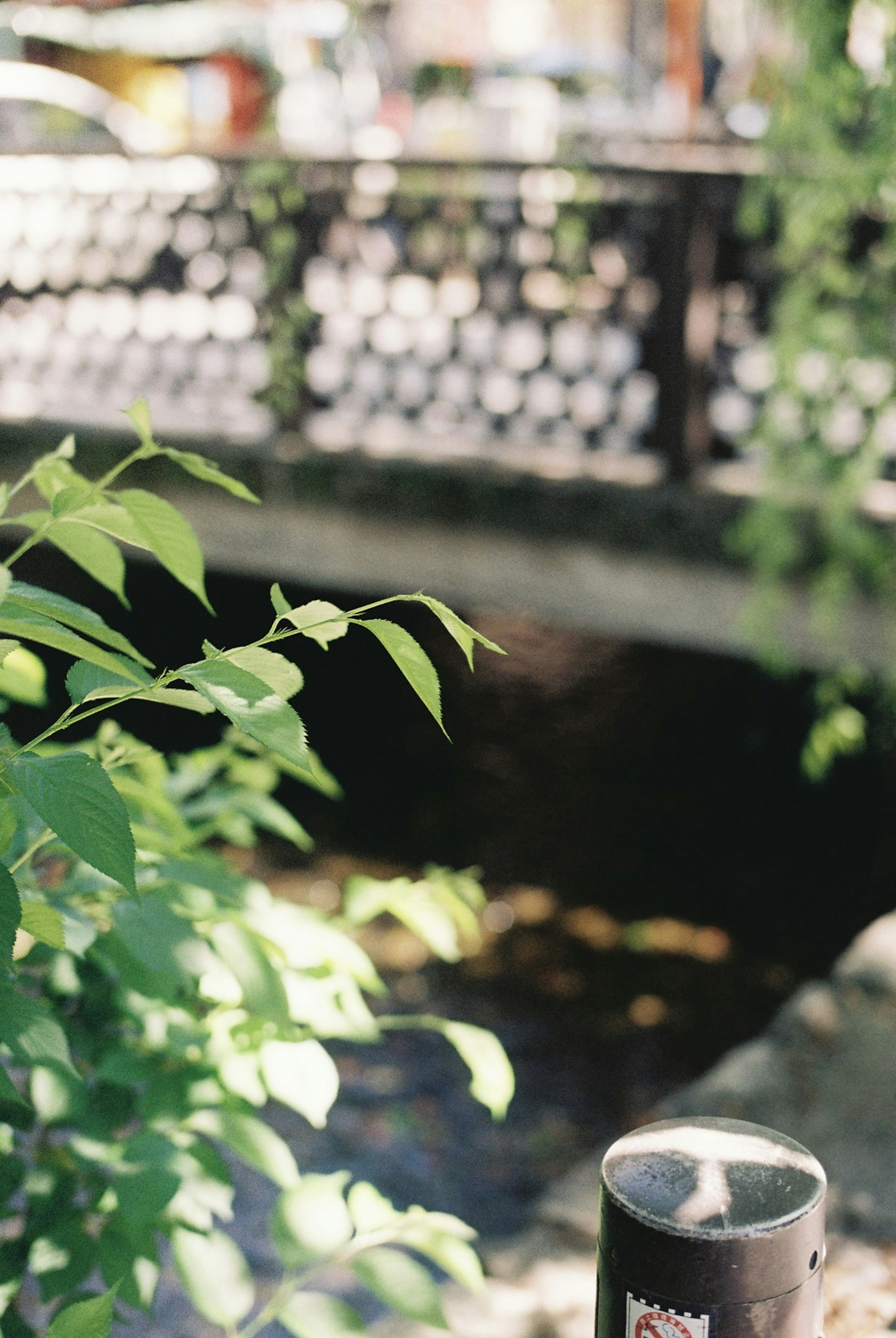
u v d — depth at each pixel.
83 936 1.31
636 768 8.66
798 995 3.98
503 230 5.21
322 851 7.71
